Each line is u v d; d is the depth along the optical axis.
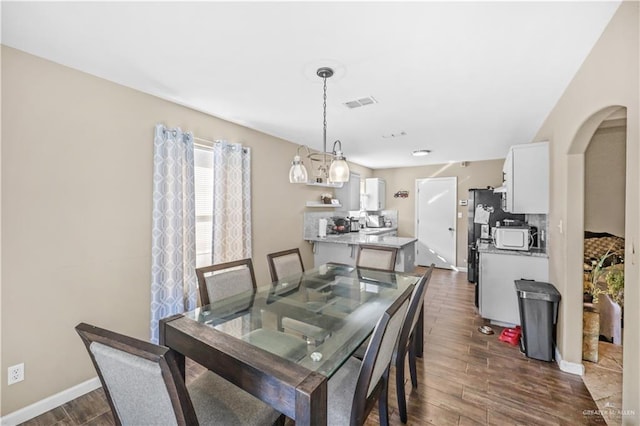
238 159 3.14
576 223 2.24
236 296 2.18
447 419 1.77
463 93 2.38
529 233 3.18
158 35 1.60
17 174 1.75
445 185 6.05
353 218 5.52
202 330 1.48
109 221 2.17
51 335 1.89
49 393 1.89
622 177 2.84
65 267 1.95
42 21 1.48
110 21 1.48
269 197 3.71
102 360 0.94
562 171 2.37
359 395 1.22
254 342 1.50
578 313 2.24
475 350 2.63
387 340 1.29
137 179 2.33
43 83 1.84
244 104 2.64
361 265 3.10
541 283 2.77
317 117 3.00
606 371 2.28
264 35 1.60
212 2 1.33
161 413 0.90
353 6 1.36
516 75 2.06
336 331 1.66
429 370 2.31
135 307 2.33
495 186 5.55
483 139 3.89
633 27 1.30
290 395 1.03
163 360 0.82
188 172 2.62
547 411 1.84
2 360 1.71
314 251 4.50
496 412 1.83
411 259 4.14
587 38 1.62
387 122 3.15
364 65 1.92
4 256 1.71
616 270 2.69
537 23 1.49
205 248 2.97
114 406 1.06
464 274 5.59
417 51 1.75
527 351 2.49
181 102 2.59
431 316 3.45
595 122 1.89
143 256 2.38
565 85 2.21
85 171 2.04
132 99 2.29
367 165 6.27
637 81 1.28
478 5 1.35
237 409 1.27
